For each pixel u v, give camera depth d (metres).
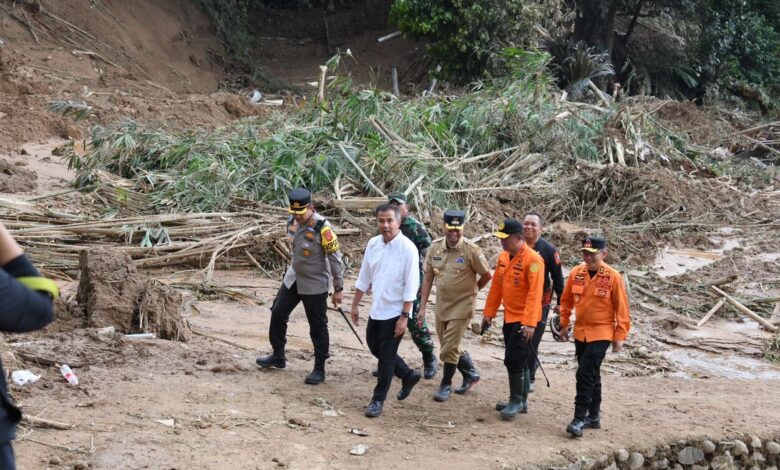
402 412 7.28
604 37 28.48
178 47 29.98
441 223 13.55
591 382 7.07
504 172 16.50
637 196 15.97
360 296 7.32
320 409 7.08
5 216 11.88
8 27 24.34
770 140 25.27
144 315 8.37
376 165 14.62
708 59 30.69
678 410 8.06
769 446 7.63
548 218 15.51
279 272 11.85
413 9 25.58
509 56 19.48
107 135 15.66
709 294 12.16
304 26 35.41
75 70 23.95
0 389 3.45
